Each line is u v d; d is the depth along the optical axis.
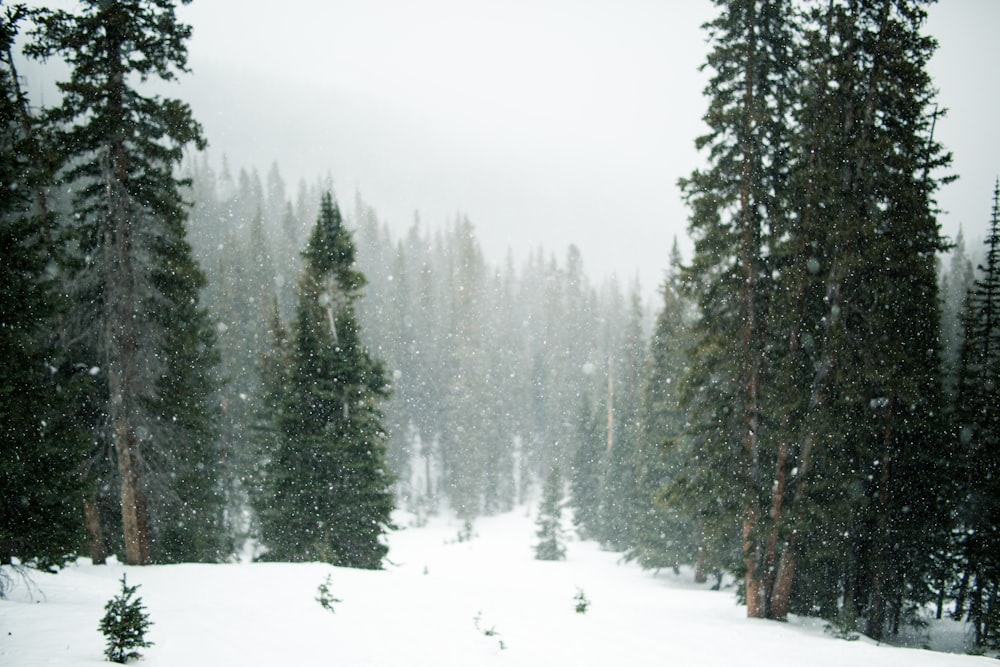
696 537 29.19
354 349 23.75
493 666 8.80
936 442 18.56
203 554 24.03
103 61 16.14
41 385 10.47
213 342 26.58
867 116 15.95
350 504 22.56
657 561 30.53
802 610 18.41
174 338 18.59
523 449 68.62
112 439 17.44
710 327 18.00
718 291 17.62
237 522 35.50
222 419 32.94
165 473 19.17
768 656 12.02
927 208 16.66
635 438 39.34
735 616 17.67
